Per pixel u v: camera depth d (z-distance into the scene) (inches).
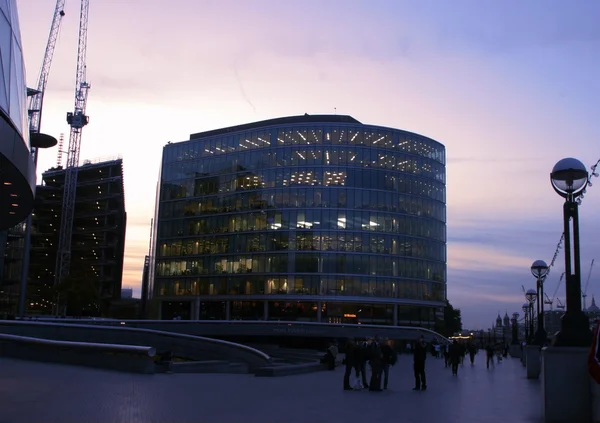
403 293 3636.8
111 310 5467.5
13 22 658.2
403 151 3794.3
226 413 519.5
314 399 660.1
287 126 3742.6
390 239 3651.6
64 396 585.0
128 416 477.4
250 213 3737.7
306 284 3535.9
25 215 789.2
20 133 612.1
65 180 4931.1
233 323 2568.9
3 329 1419.8
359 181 3654.0
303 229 3590.1
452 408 601.3
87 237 5113.2
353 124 3715.6
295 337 2859.3
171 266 4013.3
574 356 477.7
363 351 823.1
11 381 698.2
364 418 512.4
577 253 512.7
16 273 3521.2
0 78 566.9
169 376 896.9
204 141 4052.7
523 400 690.8
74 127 5059.1
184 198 4055.1
